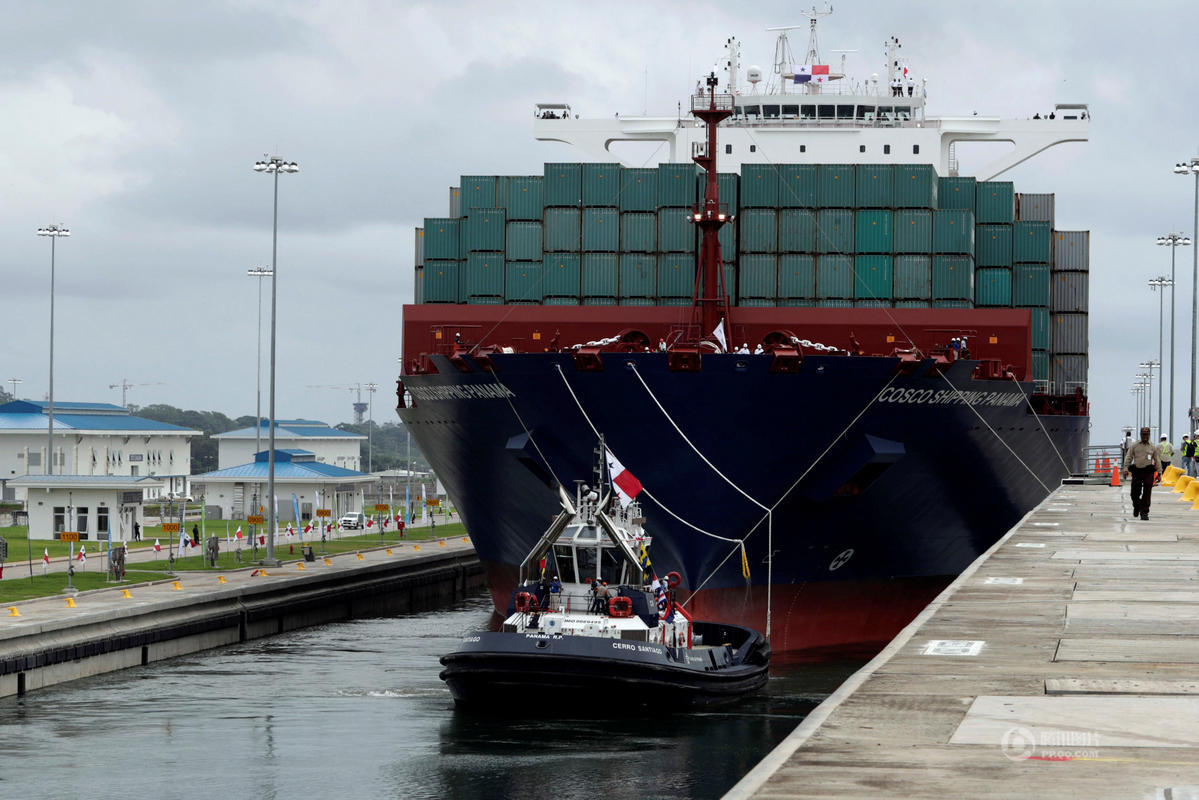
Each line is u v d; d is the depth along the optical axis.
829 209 79.25
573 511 56.19
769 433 64.56
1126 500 81.88
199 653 79.81
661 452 65.25
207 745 52.03
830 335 72.94
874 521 71.25
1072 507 76.00
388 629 94.62
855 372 64.19
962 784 18.52
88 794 45.22
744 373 62.91
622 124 109.94
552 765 47.03
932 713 23.05
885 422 66.75
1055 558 48.81
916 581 77.50
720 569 68.38
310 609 96.56
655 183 80.69
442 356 70.81
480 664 53.12
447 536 167.50
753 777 18.86
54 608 74.31
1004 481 79.19
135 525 132.38
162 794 45.12
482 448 74.12
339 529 166.88
